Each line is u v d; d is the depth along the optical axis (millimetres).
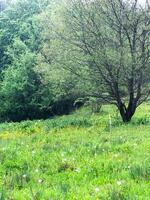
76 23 23281
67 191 8453
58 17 23844
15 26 52875
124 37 23281
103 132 18859
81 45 23250
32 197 7855
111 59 22125
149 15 22906
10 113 47219
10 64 50906
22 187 9172
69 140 16109
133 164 10273
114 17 23078
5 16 54375
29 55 45500
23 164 11383
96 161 11070
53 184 9266
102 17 23016
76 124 23156
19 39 48812
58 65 23859
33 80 45469
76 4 23344
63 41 23625
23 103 46188
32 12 54656
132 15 22828
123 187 8484
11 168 11148
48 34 24344
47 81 26828
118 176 9570
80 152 12641
